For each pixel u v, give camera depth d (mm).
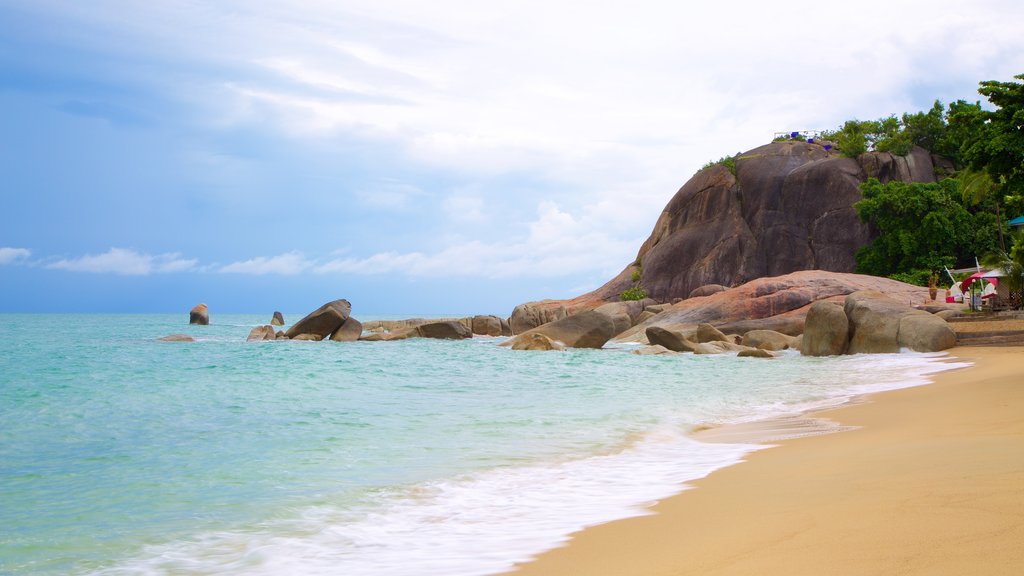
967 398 13641
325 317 48500
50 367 26594
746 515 5844
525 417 13344
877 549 4367
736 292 46188
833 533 4863
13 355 34219
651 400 16219
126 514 6996
